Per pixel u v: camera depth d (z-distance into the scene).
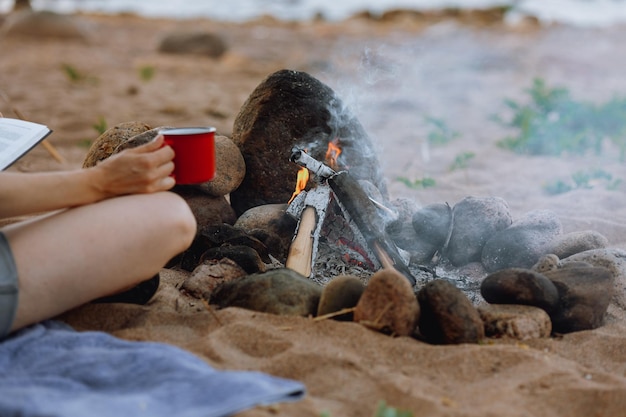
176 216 1.77
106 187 1.75
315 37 8.72
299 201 2.14
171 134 1.76
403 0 14.14
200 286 1.98
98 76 5.85
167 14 12.17
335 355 1.70
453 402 1.60
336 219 2.18
